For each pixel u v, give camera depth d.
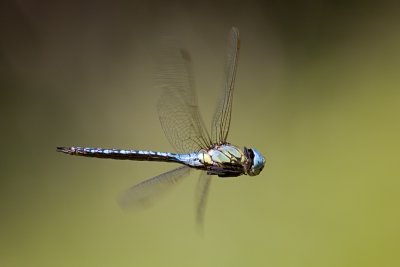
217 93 1.37
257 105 1.36
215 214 1.27
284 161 1.30
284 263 1.25
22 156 1.31
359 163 1.30
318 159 1.30
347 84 1.40
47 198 1.29
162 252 1.26
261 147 1.31
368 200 1.28
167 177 1.13
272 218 1.27
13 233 1.28
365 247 1.25
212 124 1.13
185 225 1.27
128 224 1.27
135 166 1.30
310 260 1.25
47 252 1.27
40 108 1.35
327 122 1.33
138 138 1.32
